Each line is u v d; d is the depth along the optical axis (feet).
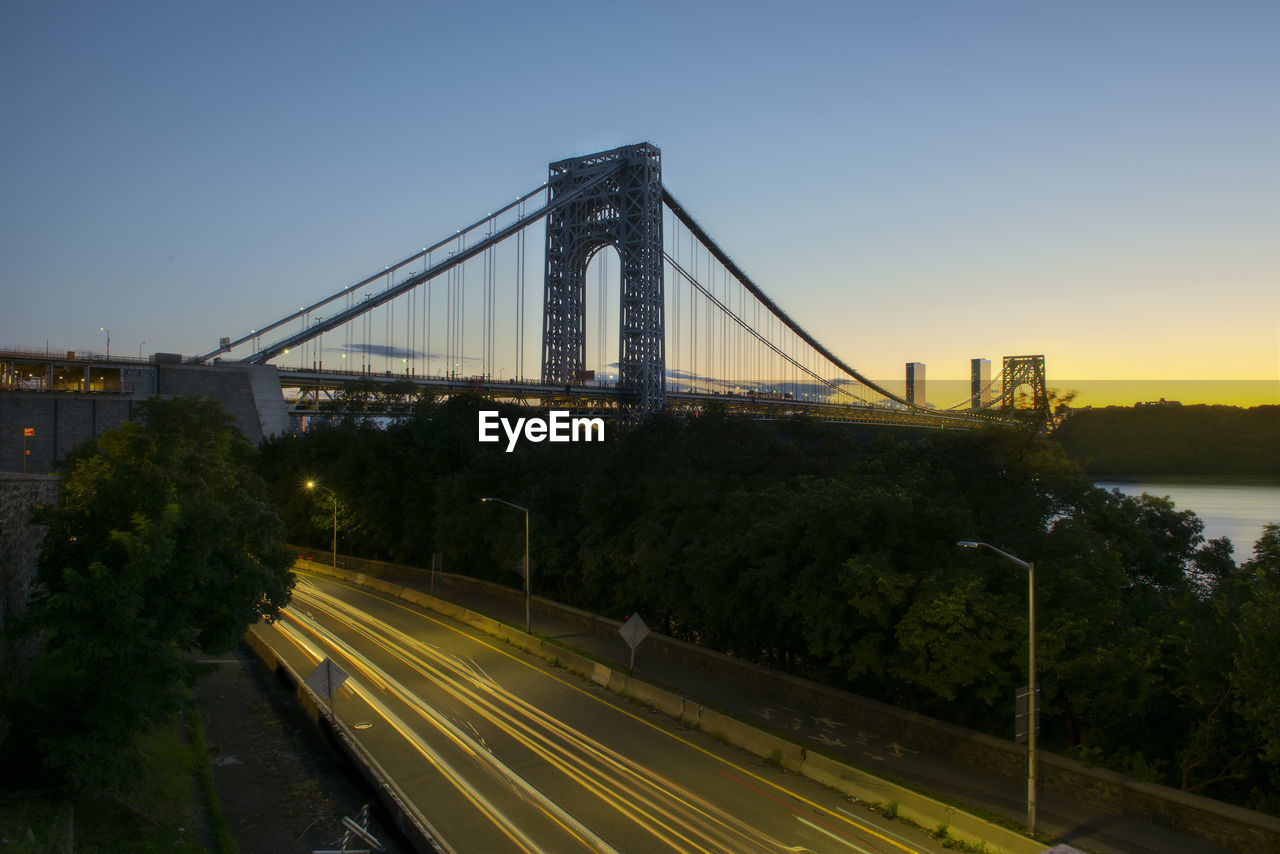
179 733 94.22
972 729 94.48
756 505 119.85
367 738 93.81
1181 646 78.48
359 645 136.46
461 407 230.27
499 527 170.71
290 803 77.97
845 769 82.53
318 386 346.95
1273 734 65.98
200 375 309.42
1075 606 83.71
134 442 84.12
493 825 73.20
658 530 133.90
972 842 69.97
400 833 70.03
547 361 507.30
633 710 105.91
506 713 103.71
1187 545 116.47
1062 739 93.45
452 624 153.48
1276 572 79.66
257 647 133.80
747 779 84.43
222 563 84.02
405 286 371.56
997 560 92.79
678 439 157.38
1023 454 114.62
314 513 237.86
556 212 515.50
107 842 63.77
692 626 131.34
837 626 96.37
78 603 67.67
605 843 70.18
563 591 168.35
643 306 476.95
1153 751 81.20
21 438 256.93
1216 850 66.69
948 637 85.97
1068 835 69.41
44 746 64.64
